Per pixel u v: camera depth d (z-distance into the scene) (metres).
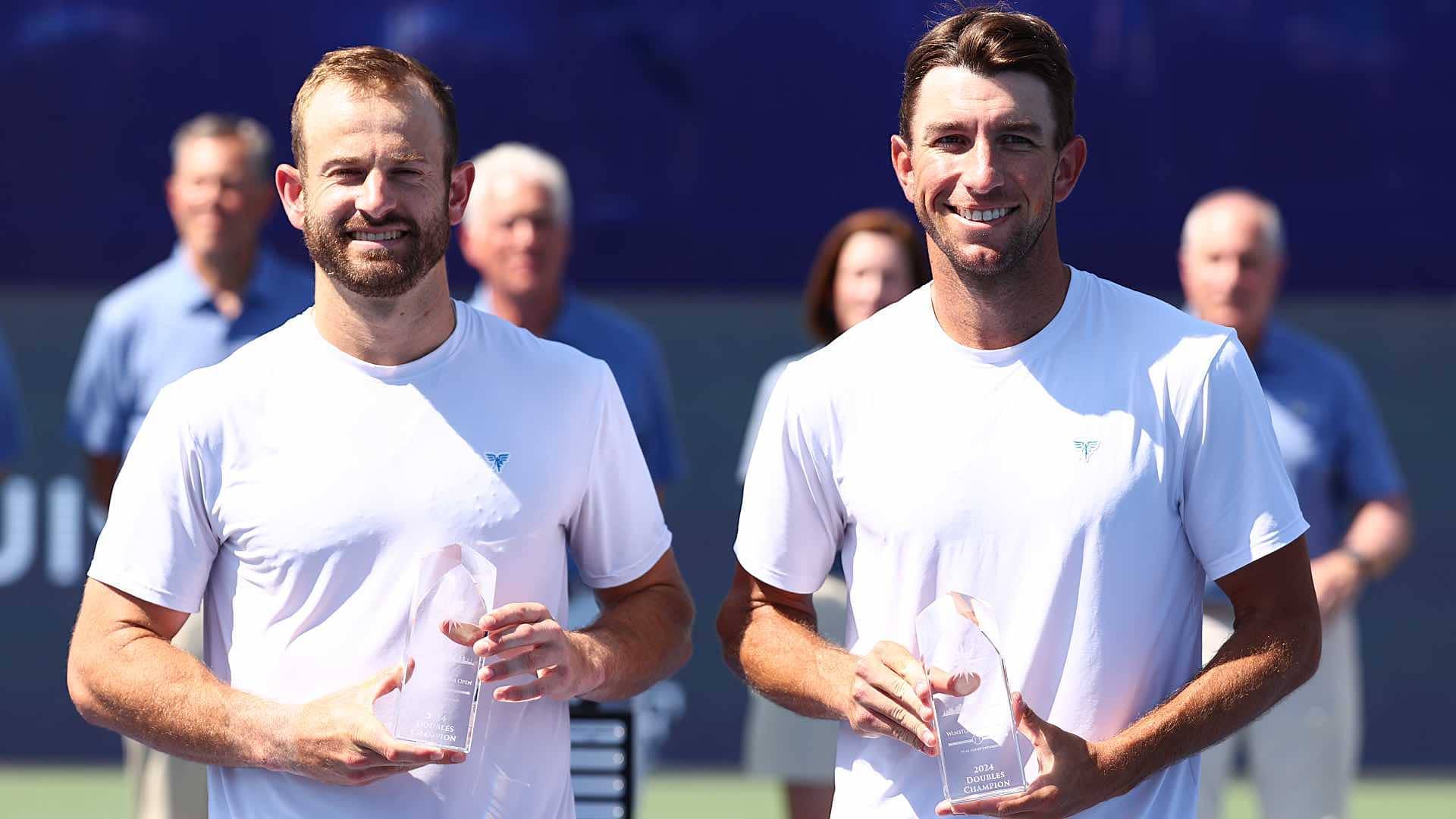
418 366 9.00
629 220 20.30
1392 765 21.00
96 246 20.19
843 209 20.22
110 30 19.98
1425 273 20.33
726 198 20.28
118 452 17.06
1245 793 21.70
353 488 8.82
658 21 20.16
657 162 20.27
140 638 8.95
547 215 15.62
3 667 20.72
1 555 20.66
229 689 8.78
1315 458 15.61
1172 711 8.59
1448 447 21.02
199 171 16.66
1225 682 8.67
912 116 8.77
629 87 20.19
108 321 16.91
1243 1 20.09
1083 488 8.66
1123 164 20.22
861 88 20.11
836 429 9.09
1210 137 20.19
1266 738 15.47
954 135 8.55
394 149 8.55
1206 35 20.14
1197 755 8.98
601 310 16.34
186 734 8.73
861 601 9.04
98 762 21.03
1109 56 20.16
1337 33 20.14
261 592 8.87
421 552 8.80
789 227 20.25
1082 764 8.34
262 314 16.98
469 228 15.81
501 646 8.51
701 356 21.20
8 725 20.81
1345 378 15.85
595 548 9.61
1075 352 8.85
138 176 20.16
